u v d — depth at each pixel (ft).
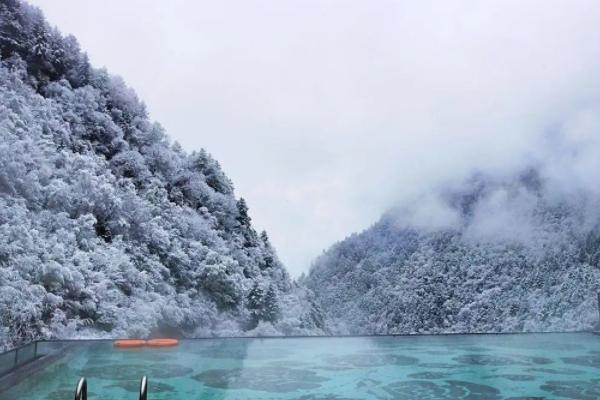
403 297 437.17
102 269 66.54
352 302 480.23
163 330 71.72
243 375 39.65
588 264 365.20
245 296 95.61
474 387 36.50
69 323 56.95
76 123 94.89
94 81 113.19
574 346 60.54
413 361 48.49
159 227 83.82
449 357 51.31
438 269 469.16
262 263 125.29
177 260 83.61
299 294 141.59
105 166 90.48
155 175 108.37
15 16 102.99
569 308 327.67
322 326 142.20
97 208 73.72
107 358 45.09
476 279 425.28
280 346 58.34
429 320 407.44
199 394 32.73
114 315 62.49
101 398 29.48
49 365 35.45
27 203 64.49
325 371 42.39
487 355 52.90
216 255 90.27
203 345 57.36
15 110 75.05
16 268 54.44
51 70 104.22
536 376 40.75
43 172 68.80
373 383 37.60
